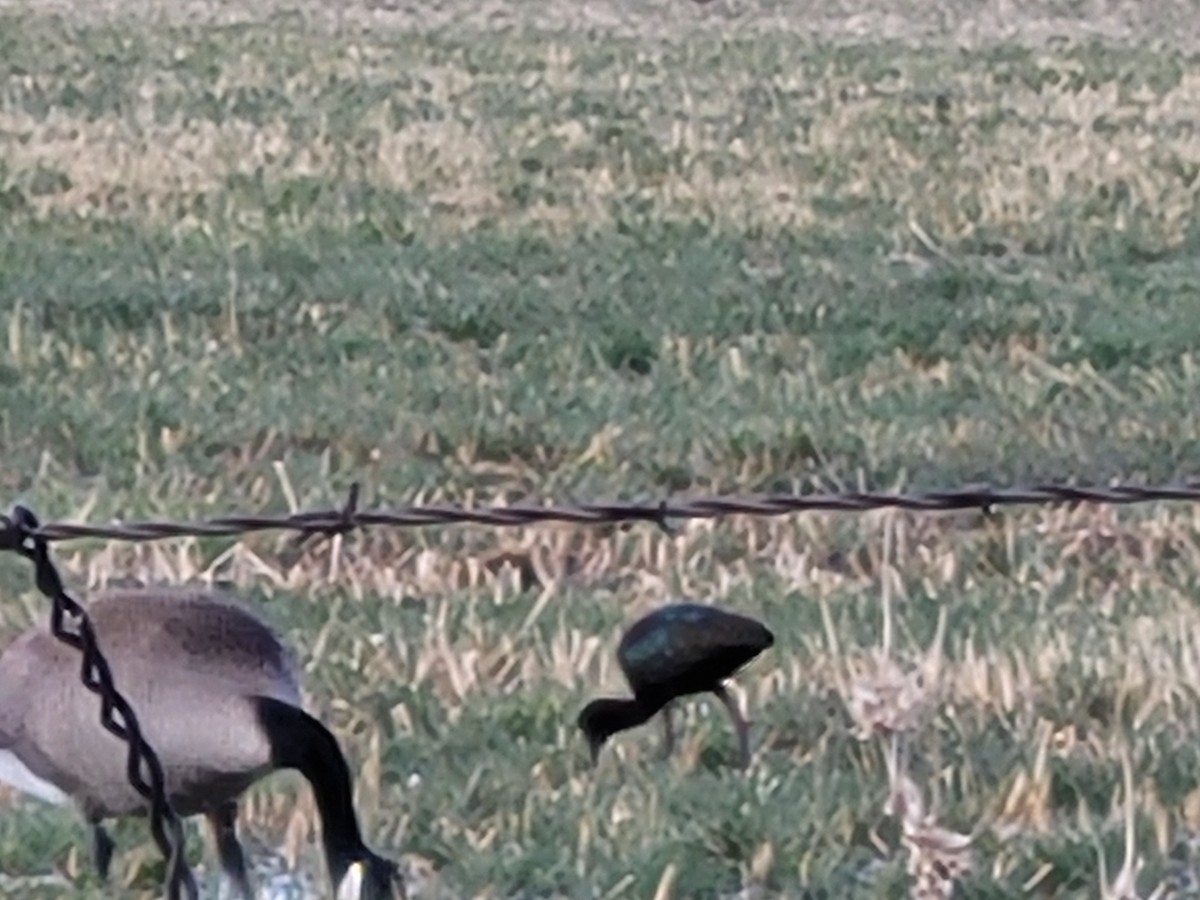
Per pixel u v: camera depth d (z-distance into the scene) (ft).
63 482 49.83
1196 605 42.70
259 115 108.37
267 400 57.06
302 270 74.33
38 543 19.61
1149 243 84.69
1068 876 31.32
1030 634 39.75
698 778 33.42
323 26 148.97
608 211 86.53
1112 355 66.23
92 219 81.30
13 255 74.69
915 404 59.26
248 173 91.45
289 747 17.61
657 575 43.75
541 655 37.86
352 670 36.83
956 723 35.40
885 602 39.42
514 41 144.77
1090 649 38.93
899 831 32.04
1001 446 55.36
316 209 84.99
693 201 89.04
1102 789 33.65
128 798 18.45
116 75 120.88
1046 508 49.03
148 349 62.69
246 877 23.85
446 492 50.19
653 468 52.65
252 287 70.79
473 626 39.42
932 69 134.92
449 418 55.47
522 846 31.53
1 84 115.75
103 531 21.63
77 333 64.23
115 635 17.83
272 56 131.85
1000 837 32.14
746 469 52.85
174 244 77.71
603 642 38.34
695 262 77.66
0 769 18.76
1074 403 60.23
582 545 45.80
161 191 87.15
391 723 35.27
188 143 98.43
